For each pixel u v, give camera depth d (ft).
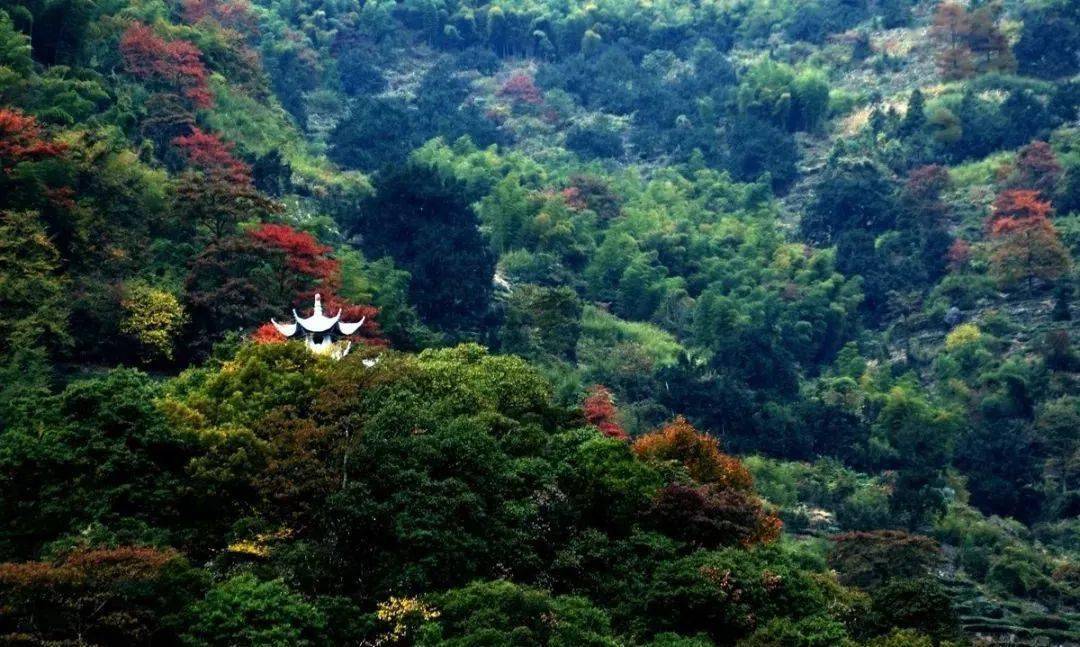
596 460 426.92
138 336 542.57
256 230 595.88
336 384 417.28
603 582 394.11
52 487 367.66
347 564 368.27
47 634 314.55
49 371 518.78
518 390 463.83
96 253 584.40
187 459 391.45
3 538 361.10
